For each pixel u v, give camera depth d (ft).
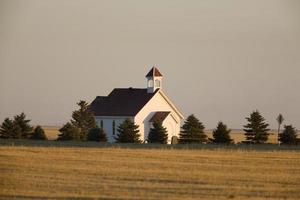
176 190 547.08
